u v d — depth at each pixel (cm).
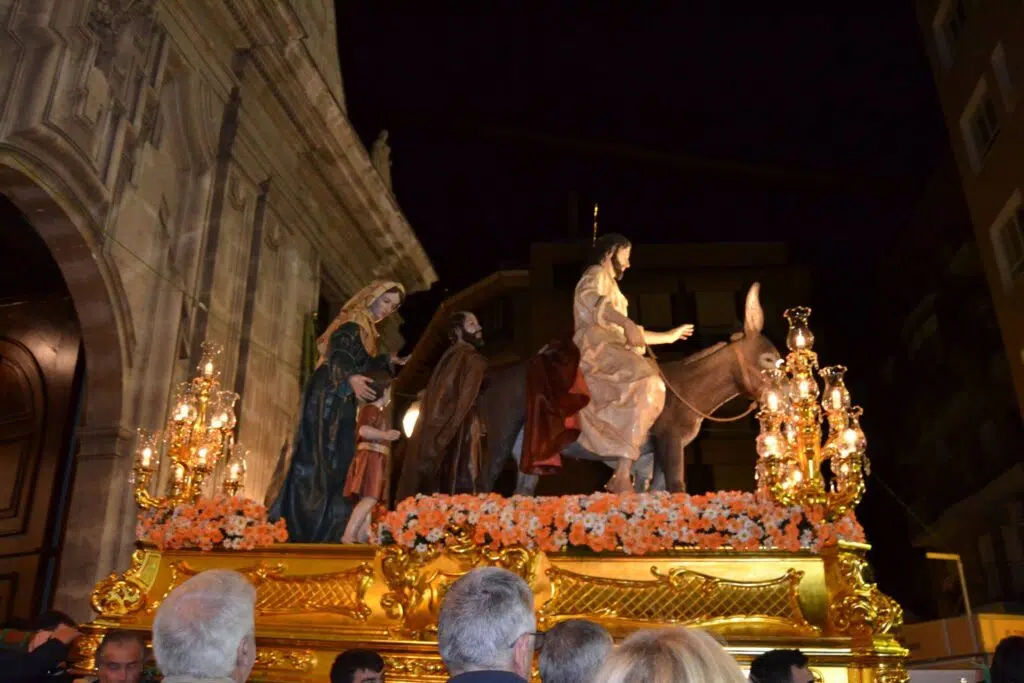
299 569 788
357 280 1767
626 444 856
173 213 1212
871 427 2623
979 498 2147
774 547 734
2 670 511
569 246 2706
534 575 748
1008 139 1822
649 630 234
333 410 890
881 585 2470
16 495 1160
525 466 842
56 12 947
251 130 1372
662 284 2697
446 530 771
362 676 477
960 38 2016
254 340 1328
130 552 1036
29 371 1215
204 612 264
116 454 1052
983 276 2169
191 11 1237
